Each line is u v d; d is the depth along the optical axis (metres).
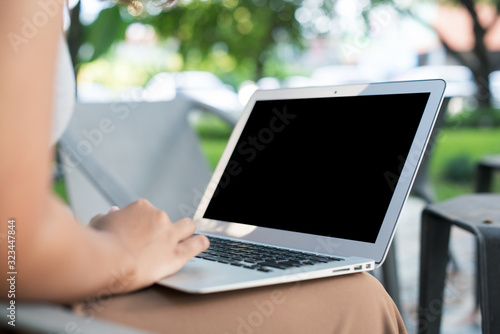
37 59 0.42
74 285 0.49
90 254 0.50
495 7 8.30
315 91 1.04
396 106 0.93
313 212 0.92
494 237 1.01
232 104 6.36
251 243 0.93
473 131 8.67
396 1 6.62
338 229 0.88
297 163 0.98
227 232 1.01
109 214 0.65
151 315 0.55
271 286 0.62
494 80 8.61
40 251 0.43
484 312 1.00
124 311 0.55
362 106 0.96
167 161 2.42
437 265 1.34
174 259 0.62
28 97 0.41
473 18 8.16
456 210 1.25
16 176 0.40
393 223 0.83
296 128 1.02
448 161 6.45
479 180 2.11
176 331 0.56
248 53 7.12
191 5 6.12
